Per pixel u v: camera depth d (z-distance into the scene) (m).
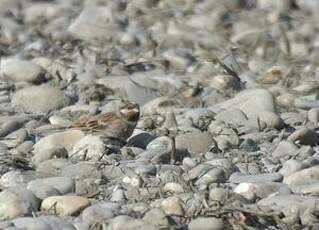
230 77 17.11
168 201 10.01
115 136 12.80
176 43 22.25
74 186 10.83
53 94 15.16
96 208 9.97
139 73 18.47
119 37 22.48
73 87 16.52
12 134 13.28
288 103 15.80
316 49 22.89
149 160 11.97
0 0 27.81
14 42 21.97
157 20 25.78
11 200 10.07
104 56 19.58
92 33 22.44
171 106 15.22
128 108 12.85
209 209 9.88
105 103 15.74
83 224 9.65
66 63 18.36
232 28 25.00
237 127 13.89
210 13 27.11
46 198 10.26
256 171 11.80
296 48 22.55
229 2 28.28
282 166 11.92
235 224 9.67
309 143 13.19
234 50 21.27
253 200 10.48
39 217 9.73
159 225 9.62
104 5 27.59
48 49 20.66
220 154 12.59
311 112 14.66
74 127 13.03
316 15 27.66
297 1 28.72
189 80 17.42
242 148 12.98
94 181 11.13
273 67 18.94
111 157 12.03
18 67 16.92
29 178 11.17
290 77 18.53
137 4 27.72
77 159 11.98
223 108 14.61
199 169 11.31
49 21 25.42
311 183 11.05
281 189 10.70
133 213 9.92
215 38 22.61
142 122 13.91
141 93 16.06
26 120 14.02
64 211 10.08
